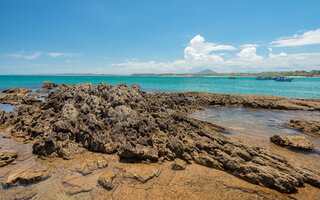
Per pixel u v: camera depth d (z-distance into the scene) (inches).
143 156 523.2
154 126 691.4
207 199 386.9
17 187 408.8
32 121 756.6
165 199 381.4
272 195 407.8
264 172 445.1
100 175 452.4
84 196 383.9
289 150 631.8
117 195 387.9
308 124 868.6
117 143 587.8
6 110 1122.7
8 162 500.1
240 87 3555.6
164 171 480.7
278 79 5974.4
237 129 852.6
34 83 3782.0
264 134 789.2
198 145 578.6
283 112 1277.1
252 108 1433.3
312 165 536.4
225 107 1476.4
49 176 448.1
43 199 375.9
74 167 486.3
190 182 439.8
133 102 879.1
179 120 800.3
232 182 446.9
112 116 700.7
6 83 3750.0
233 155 526.0
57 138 565.9
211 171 491.2
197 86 3747.5
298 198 402.0
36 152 559.5
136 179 440.5
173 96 1514.5
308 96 2237.9
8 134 696.4
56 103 952.9
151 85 3941.9
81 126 609.3
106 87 1143.0
